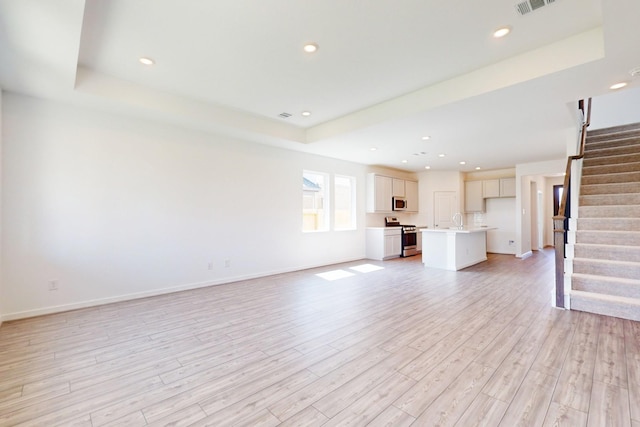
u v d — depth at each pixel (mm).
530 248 8469
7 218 3207
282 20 2359
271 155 5602
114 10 2230
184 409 1794
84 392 1962
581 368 2209
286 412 1762
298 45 2715
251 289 4551
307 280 5160
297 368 2258
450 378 2104
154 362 2352
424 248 6559
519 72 2906
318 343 2686
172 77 3357
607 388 1961
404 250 8000
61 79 2916
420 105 3684
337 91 3730
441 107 3562
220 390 1985
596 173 4820
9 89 3148
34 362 2344
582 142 4469
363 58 2939
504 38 2621
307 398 1895
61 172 3512
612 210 4078
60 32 2160
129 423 1677
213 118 4203
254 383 2062
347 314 3438
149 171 4148
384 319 3271
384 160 7113
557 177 10344
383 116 4098
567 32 2551
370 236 7621
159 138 4234
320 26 2438
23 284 3293
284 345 2648
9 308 3213
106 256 3814
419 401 1854
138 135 4055
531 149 5887
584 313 3375
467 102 3414
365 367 2266
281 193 5770
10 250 3223
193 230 4578
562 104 3488
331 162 6824
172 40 2639
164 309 3611
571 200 4539
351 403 1842
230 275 5016
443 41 2660
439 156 6621
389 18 2334
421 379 2098
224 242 4941
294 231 6004
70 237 3570
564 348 2529
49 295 3438
